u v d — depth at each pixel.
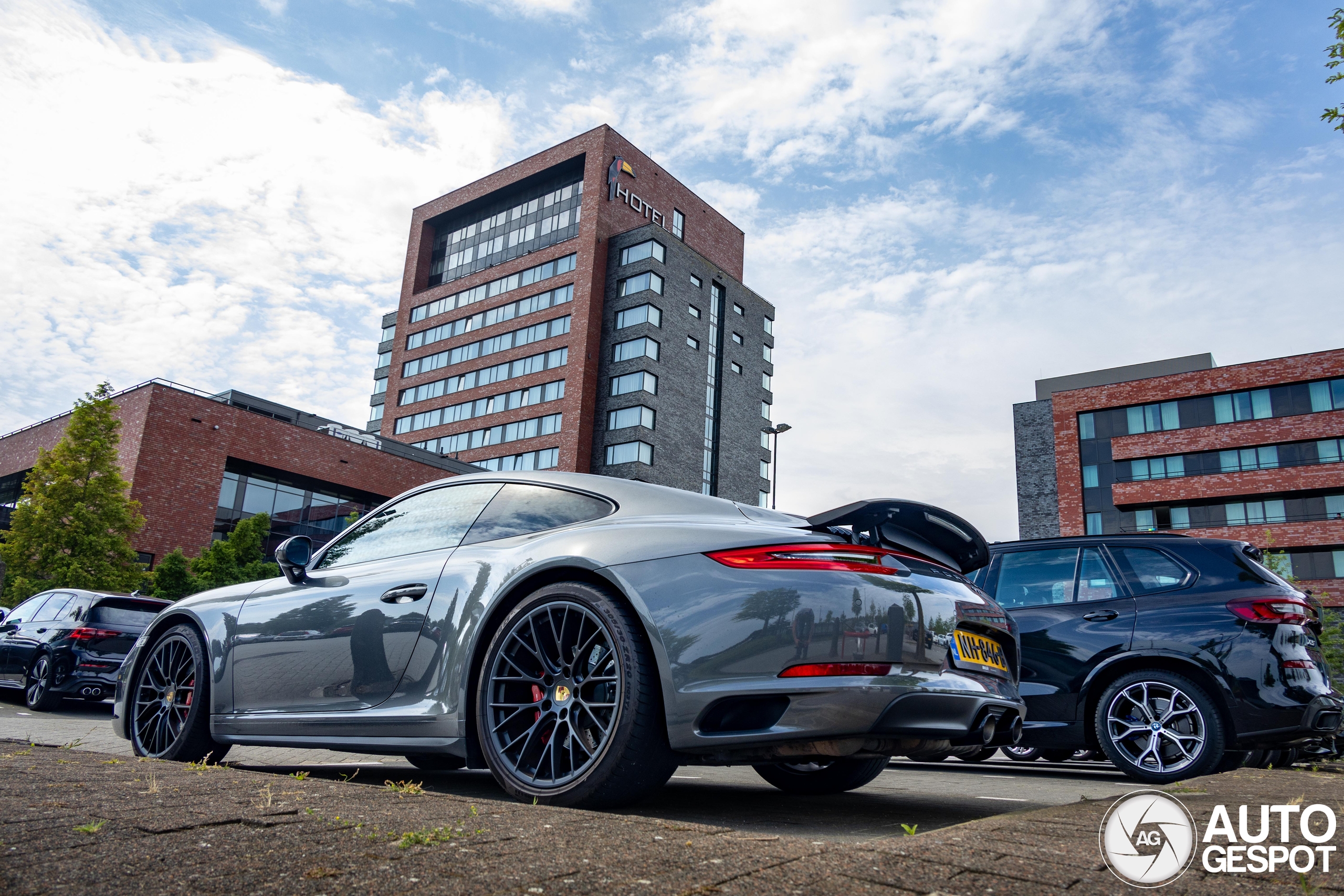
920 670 2.49
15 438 35.03
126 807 1.92
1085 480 41.59
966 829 1.86
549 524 3.04
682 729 2.37
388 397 58.09
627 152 53.03
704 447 50.94
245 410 31.52
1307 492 36.62
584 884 1.37
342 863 1.47
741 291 56.91
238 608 3.70
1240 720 4.40
